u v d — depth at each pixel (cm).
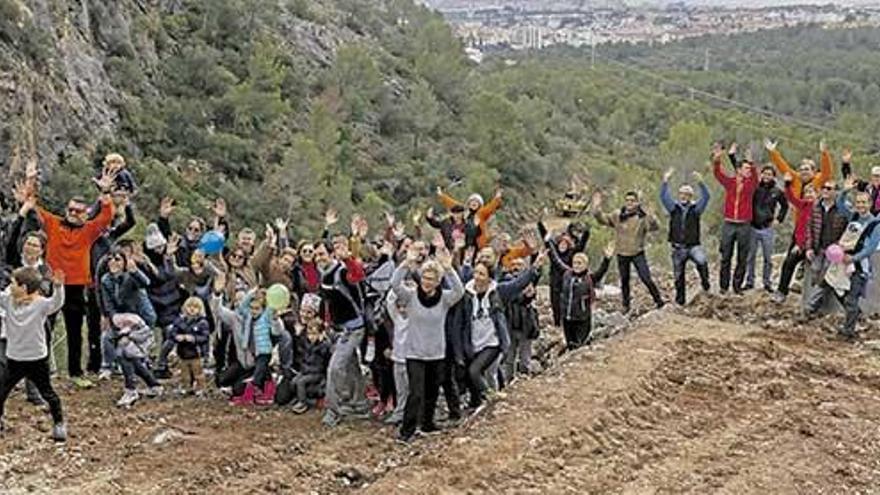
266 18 6338
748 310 1575
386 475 1021
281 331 1274
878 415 1184
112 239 1352
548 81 8456
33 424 1176
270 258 1352
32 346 1100
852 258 1436
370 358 1245
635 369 1296
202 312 1314
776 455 1073
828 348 1412
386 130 6016
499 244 1358
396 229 1359
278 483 1048
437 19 8406
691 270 2162
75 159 3641
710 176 3747
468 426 1139
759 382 1276
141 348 1261
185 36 5478
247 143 4756
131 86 4609
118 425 1188
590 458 1055
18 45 3634
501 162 5866
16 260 1255
